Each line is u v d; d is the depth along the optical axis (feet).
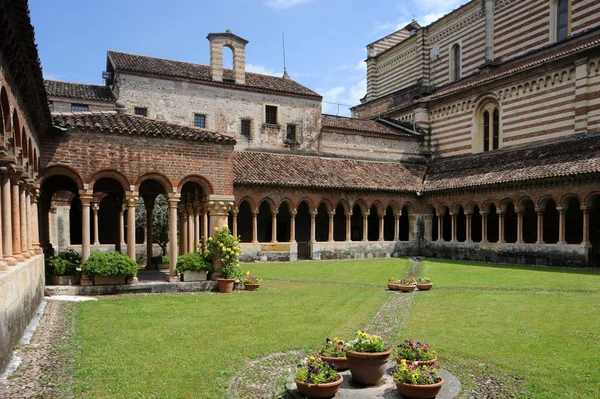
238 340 37.83
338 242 121.29
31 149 49.70
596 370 30.78
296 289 66.33
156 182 82.69
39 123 51.70
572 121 102.68
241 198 108.78
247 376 30.22
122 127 62.54
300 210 133.80
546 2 116.37
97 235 119.96
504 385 28.84
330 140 136.15
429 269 91.56
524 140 114.01
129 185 63.05
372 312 49.49
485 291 63.00
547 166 98.63
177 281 65.57
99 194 119.44
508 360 33.06
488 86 122.83
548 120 107.96
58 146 59.21
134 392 26.45
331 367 28.17
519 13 123.65
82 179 60.54
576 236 108.06
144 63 118.83
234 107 125.29
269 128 129.08
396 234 130.00
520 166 106.32
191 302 54.75
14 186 41.70
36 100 45.34
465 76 138.72
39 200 69.97
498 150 120.78
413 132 144.97
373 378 28.96
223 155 69.05
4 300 30.12
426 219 130.62
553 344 36.60
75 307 50.57
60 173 59.67
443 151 140.56
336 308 51.57
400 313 49.06
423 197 131.54
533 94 111.55
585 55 99.04
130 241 63.36
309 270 91.86
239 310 50.03
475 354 34.50
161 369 30.37
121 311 48.70
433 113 144.36
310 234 128.47
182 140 66.18
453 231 121.49
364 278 79.05
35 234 56.49
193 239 78.59
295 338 38.65
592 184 88.63
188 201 77.92
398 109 154.30
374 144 140.77
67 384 27.55
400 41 182.19
